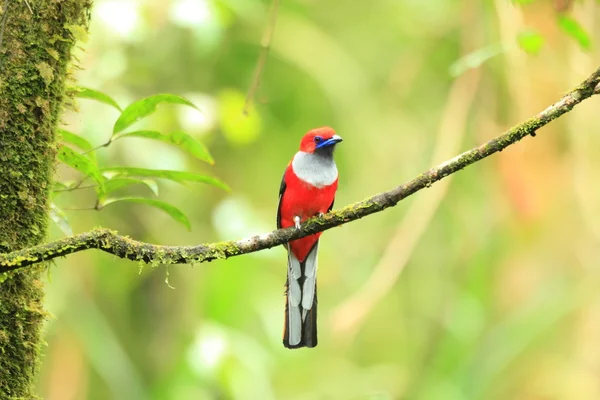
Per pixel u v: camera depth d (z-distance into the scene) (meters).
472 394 12.95
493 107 11.60
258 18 13.65
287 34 14.23
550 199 12.20
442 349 13.82
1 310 5.00
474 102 11.92
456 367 13.46
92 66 11.64
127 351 12.48
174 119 11.93
